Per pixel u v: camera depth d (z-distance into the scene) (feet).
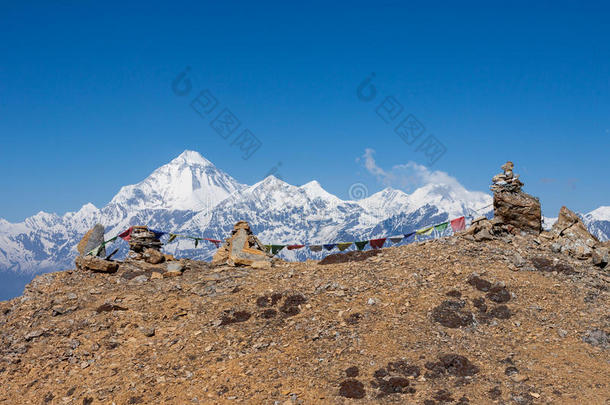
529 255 101.91
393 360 70.79
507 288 88.33
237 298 94.73
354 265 105.09
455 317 80.28
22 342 85.87
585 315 80.07
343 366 70.69
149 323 89.20
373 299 87.45
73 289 105.09
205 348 79.00
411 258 103.86
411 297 87.45
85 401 69.46
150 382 71.97
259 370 71.46
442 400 61.26
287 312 87.51
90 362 79.20
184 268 118.62
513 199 114.11
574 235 108.27
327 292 92.73
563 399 59.77
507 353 71.26
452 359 69.15
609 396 59.57
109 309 93.81
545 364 67.82
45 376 77.15
